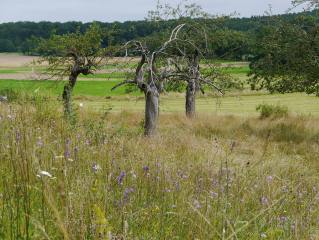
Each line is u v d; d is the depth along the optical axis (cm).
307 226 479
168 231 400
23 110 847
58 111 1189
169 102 5394
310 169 1202
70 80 2423
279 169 916
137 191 478
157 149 954
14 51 15550
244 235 422
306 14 2620
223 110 4562
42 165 425
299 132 2467
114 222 363
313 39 2525
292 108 4772
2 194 362
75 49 2375
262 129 2586
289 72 2614
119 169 537
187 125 2739
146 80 2189
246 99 5772
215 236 391
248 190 587
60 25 11381
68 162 486
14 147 435
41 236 312
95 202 366
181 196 496
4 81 8988
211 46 3014
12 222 321
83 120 1260
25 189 338
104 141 731
